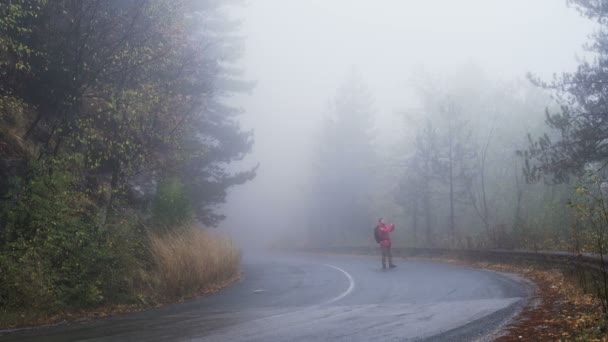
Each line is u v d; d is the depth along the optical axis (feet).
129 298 43.04
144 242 52.70
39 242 39.78
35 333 30.53
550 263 57.82
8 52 47.91
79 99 51.31
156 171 64.69
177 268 49.29
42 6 48.06
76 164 50.16
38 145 48.08
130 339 27.37
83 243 42.32
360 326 29.73
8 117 46.85
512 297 40.19
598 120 67.51
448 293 44.34
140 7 52.70
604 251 35.63
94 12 48.03
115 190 50.67
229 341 26.30
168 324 32.24
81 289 39.70
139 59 53.67
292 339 26.58
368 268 79.82
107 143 53.57
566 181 68.23
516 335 26.27
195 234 58.85
